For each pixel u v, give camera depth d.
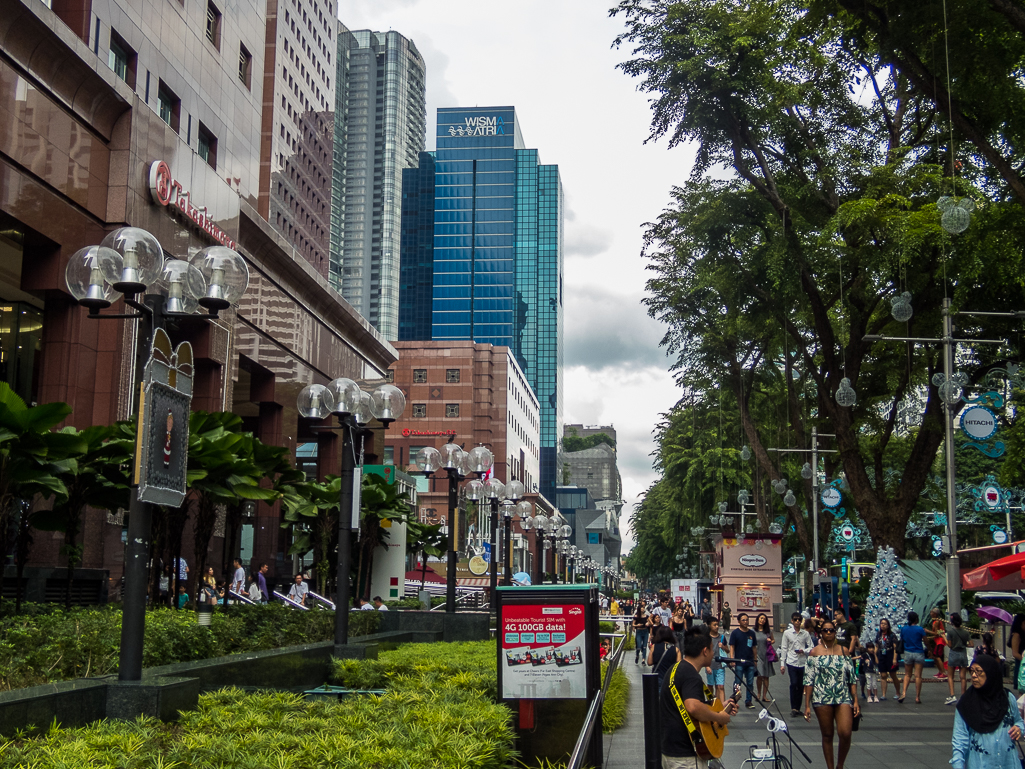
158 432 9.21
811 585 45.97
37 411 14.40
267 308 41.06
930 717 17.95
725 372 47.78
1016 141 23.91
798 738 15.09
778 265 31.19
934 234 25.00
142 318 9.61
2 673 9.23
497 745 7.72
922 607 31.70
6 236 24.98
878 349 36.12
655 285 46.12
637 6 30.41
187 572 23.64
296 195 108.38
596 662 10.90
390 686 12.47
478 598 50.56
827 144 33.00
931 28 20.31
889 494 50.41
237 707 8.68
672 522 73.56
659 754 6.85
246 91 45.22
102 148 27.42
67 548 16.72
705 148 32.62
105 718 8.02
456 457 25.33
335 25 125.94
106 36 31.58
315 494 30.33
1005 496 47.81
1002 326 29.97
